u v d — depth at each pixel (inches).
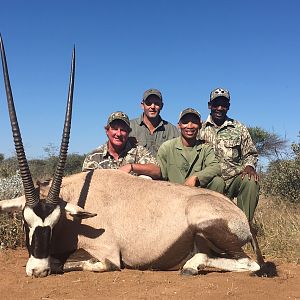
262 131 376.8
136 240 82.2
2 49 80.6
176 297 65.9
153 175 104.0
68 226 82.8
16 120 78.1
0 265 86.5
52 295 67.2
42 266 75.8
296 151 197.0
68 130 79.4
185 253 82.0
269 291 70.2
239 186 112.7
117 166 107.6
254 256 100.2
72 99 82.6
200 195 83.1
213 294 67.4
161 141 129.9
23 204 80.4
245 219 82.2
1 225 106.0
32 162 292.2
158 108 127.9
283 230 113.7
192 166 105.6
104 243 82.4
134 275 78.2
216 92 118.0
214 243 80.0
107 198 84.8
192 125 104.2
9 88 79.7
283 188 187.3
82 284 72.6
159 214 82.3
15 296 66.8
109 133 106.5
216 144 118.2
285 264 92.8
